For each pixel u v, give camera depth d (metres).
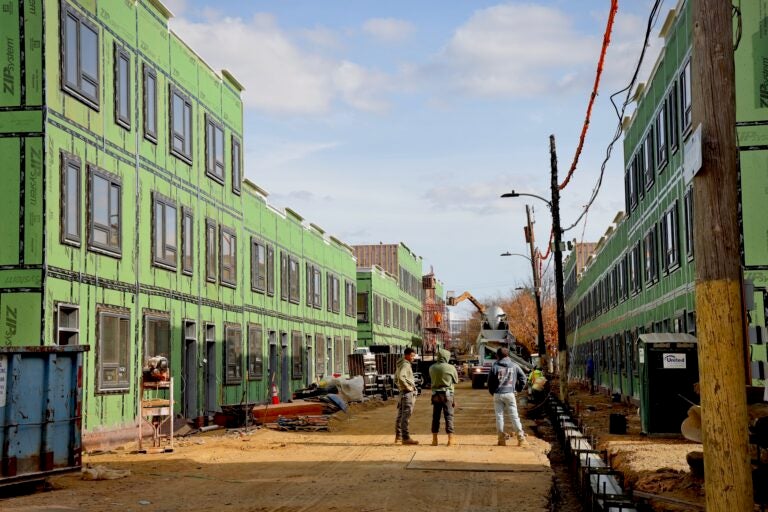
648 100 32.44
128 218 23.38
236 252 33.81
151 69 25.41
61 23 19.83
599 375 55.84
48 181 19.02
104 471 14.97
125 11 23.58
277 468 16.20
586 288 67.25
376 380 46.75
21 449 13.08
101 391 21.08
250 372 35.62
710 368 7.81
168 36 26.88
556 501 14.01
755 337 14.80
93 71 21.47
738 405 7.73
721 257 7.84
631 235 38.69
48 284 18.86
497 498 12.59
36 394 13.38
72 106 20.30
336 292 55.34
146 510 11.76
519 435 19.91
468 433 24.06
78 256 20.34
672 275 28.09
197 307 29.03
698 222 7.99
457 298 85.88
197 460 17.53
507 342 62.34
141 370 23.75
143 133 24.61
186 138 28.39
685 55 24.73
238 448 20.00
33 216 18.83
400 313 82.69
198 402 28.59
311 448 19.88
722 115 7.93
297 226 45.34
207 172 30.36
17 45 19.08
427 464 16.41
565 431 21.98
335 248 55.38
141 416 19.34
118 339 22.34
